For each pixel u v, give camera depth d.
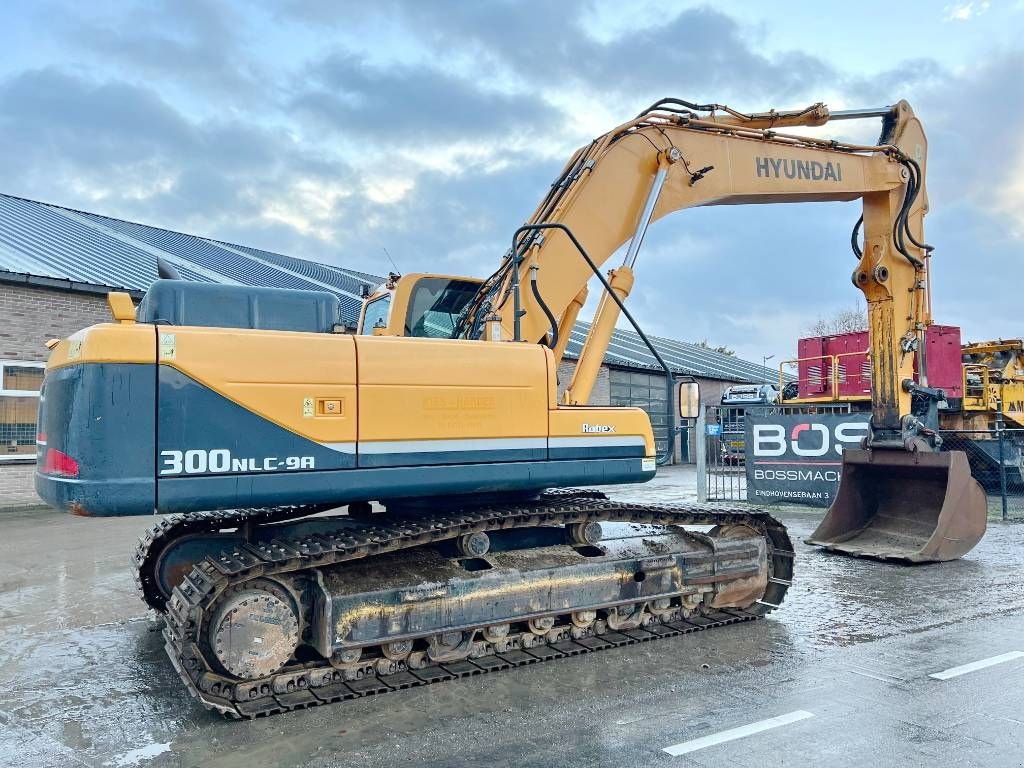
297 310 5.02
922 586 7.15
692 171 6.93
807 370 17.08
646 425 5.45
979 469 14.82
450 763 3.60
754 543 6.11
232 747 3.83
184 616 4.09
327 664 4.56
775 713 4.14
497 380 4.89
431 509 5.27
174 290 4.78
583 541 5.54
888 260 8.43
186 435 4.06
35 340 13.61
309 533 5.26
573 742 3.80
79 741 3.92
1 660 5.25
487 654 5.09
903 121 8.48
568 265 6.08
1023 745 3.70
